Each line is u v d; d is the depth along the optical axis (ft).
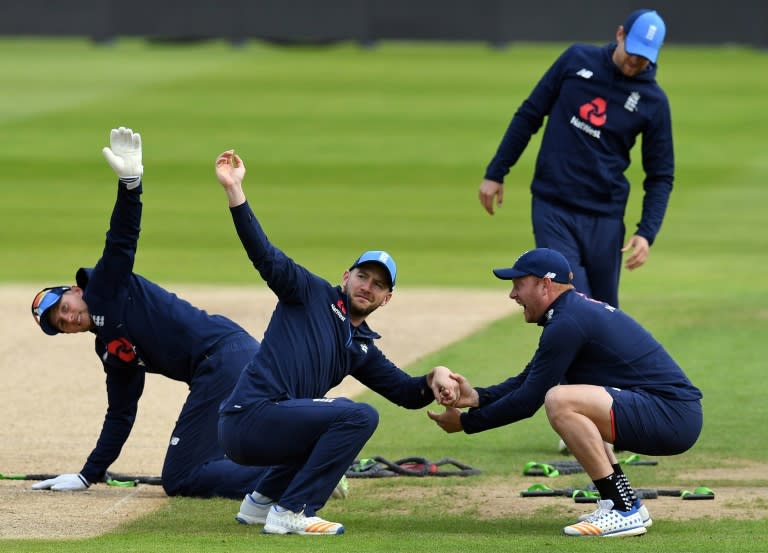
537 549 72.64
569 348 78.89
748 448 104.22
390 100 409.49
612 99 105.29
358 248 217.36
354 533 78.38
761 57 517.96
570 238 106.01
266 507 81.41
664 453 80.23
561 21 528.63
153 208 259.39
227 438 79.61
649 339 80.48
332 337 80.33
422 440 108.88
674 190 283.79
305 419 77.92
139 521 82.33
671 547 73.41
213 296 170.60
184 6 529.86
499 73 463.42
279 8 531.09
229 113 384.47
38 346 142.82
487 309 164.35
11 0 532.32
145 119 372.79
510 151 109.91
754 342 141.69
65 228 236.22
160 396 123.44
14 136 343.26
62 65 479.00
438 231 236.84
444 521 82.89
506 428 113.29
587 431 77.77
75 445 105.91
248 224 77.15
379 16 533.55
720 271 196.75
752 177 300.40
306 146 337.52
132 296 89.51
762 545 73.97
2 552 71.82
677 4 530.68
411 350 138.62
